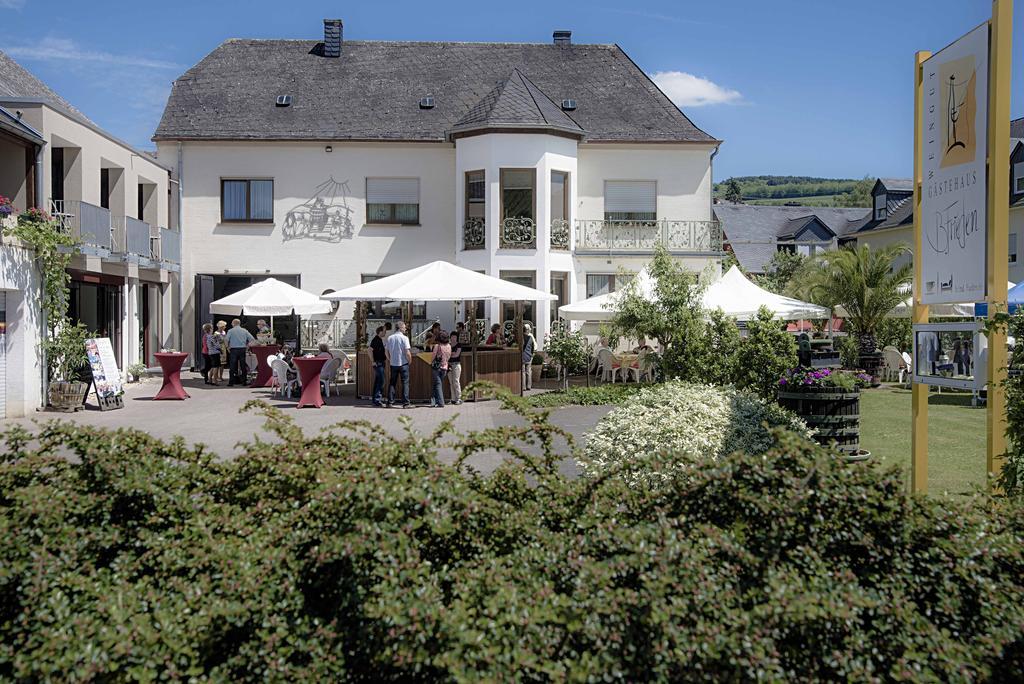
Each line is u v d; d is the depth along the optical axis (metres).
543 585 3.50
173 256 25.89
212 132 27.16
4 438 4.55
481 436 4.78
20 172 18.39
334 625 3.49
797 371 9.36
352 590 3.48
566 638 3.28
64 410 16.69
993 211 6.07
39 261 16.66
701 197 27.91
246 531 4.04
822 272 28.19
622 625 3.16
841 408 9.10
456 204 26.19
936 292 6.94
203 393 20.53
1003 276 6.06
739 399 8.28
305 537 3.76
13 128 17.19
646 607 3.16
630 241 27.62
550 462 4.90
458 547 3.95
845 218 69.25
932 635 3.29
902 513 3.60
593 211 27.80
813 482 3.64
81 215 19.06
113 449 4.47
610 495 4.26
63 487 4.15
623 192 27.84
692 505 3.95
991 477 5.51
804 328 35.16
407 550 3.48
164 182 26.34
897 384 23.53
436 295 17.95
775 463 3.83
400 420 5.03
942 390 21.25
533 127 25.08
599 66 31.06
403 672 3.38
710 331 15.62
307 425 14.91
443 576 3.56
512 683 3.08
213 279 27.20
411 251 27.50
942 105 6.80
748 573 3.43
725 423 7.62
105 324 22.28
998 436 6.12
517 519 4.06
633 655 3.13
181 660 3.29
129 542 4.02
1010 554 3.53
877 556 3.55
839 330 33.34
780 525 3.54
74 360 17.06
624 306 18.20
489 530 4.01
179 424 14.86
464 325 23.45
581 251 26.55
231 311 22.23
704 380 15.10
